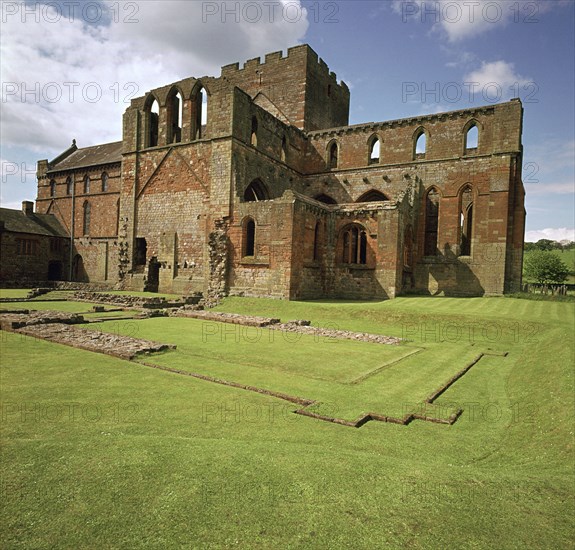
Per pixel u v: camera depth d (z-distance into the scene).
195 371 9.68
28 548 3.22
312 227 27.12
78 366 9.73
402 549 3.26
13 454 4.75
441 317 18.50
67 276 45.19
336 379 9.50
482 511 3.86
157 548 3.23
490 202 29.61
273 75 38.91
